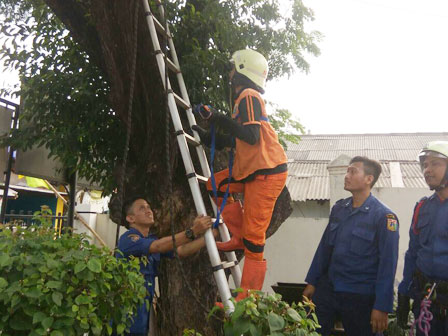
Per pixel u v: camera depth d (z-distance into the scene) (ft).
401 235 21.38
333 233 10.59
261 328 6.57
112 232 34.37
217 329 11.36
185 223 11.58
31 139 15.67
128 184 12.17
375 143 42.96
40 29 15.14
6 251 6.40
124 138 13.94
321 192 29.63
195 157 11.87
